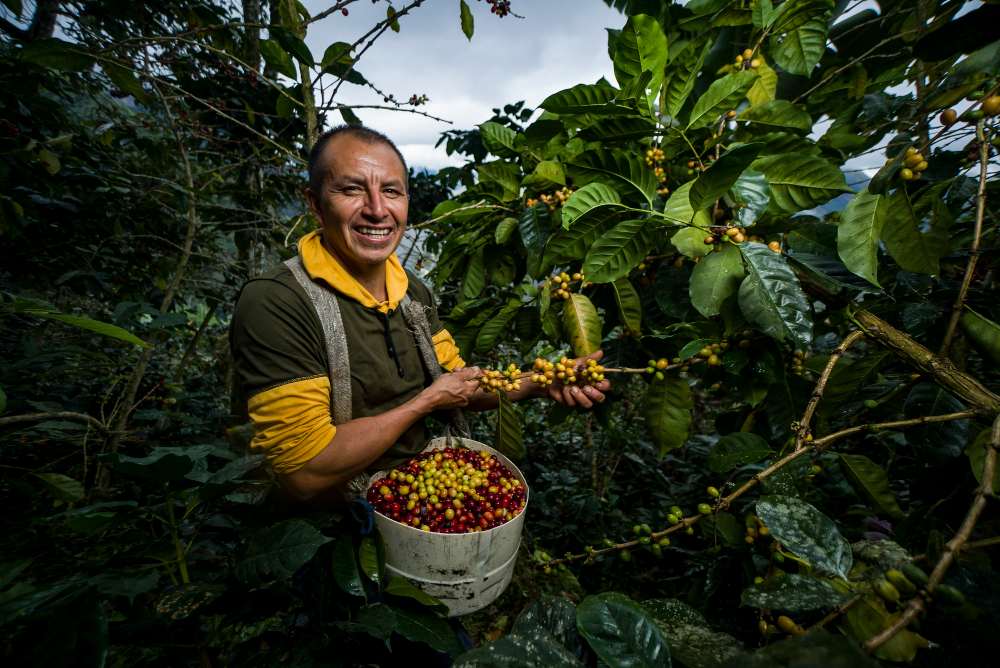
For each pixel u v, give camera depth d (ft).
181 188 8.91
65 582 2.50
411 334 5.44
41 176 7.74
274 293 4.40
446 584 4.06
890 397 4.45
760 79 5.06
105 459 2.67
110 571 2.69
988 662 1.82
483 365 10.55
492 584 4.26
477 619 7.86
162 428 7.73
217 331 16.83
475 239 6.66
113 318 5.74
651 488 11.21
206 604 3.01
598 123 4.63
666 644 2.24
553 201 5.67
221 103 8.50
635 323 5.08
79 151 9.22
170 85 6.21
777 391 4.54
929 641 2.05
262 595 3.05
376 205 4.52
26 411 6.18
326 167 4.57
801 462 3.78
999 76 3.02
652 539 4.38
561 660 2.14
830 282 3.71
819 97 6.01
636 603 2.44
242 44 9.95
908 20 5.43
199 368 14.66
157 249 10.86
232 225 10.09
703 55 4.56
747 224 3.75
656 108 5.60
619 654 2.17
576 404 5.43
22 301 2.57
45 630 2.17
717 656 2.34
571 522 9.97
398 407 4.78
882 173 3.53
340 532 4.42
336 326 4.51
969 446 3.10
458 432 5.94
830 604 2.30
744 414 5.48
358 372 4.76
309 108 6.45
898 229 3.55
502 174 6.11
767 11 4.86
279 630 3.34
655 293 4.99
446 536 3.85
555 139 6.06
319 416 4.28
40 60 5.04
